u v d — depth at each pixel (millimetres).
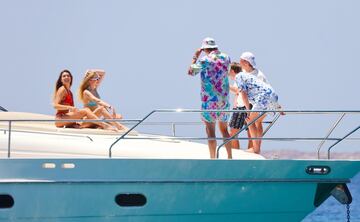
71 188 37031
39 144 38562
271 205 38469
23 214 36844
